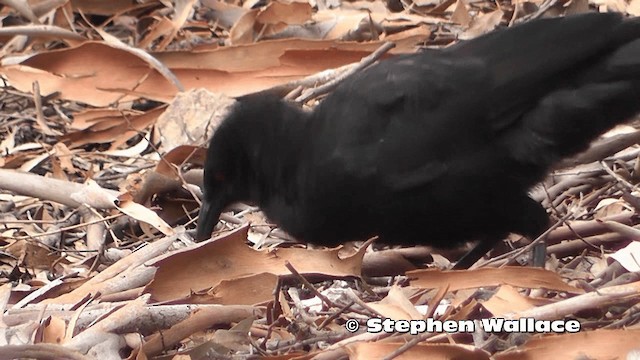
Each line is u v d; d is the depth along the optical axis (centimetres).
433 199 912
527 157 898
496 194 919
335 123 933
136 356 784
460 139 901
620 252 872
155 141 1231
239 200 1027
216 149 1013
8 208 1150
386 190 913
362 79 942
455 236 952
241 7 1474
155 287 853
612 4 1351
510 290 823
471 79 903
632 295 785
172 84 1306
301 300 895
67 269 1012
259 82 1315
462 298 842
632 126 1139
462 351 754
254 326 834
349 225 948
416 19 1406
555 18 922
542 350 759
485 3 1459
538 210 935
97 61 1324
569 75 894
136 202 1108
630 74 883
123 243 1073
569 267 954
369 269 989
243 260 877
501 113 895
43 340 802
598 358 756
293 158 961
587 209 1044
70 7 1431
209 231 1030
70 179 1212
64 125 1304
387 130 912
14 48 1417
